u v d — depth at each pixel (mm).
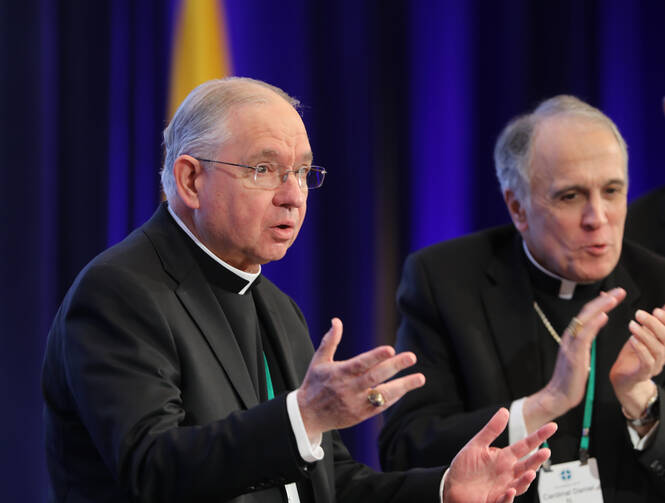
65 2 9039
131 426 4035
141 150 9352
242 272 5051
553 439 6488
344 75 10500
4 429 8555
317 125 10461
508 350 6734
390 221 10711
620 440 6395
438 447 6324
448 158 10984
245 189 4676
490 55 11180
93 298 4410
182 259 4801
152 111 9445
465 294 6969
